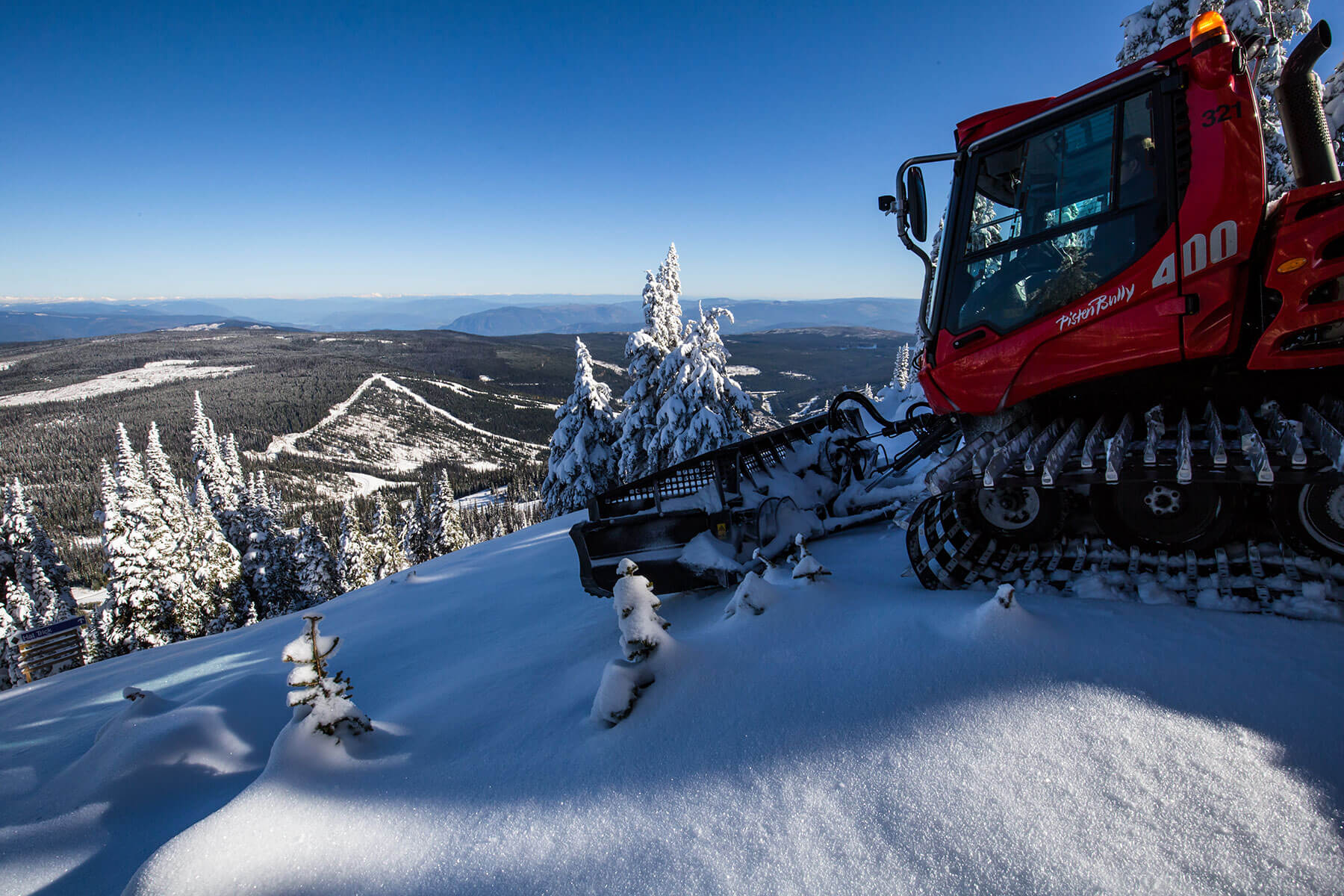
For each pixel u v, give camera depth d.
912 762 2.43
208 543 41.81
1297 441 3.01
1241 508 3.48
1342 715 2.35
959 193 4.20
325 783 3.03
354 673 6.14
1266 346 3.26
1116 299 3.56
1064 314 3.73
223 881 2.39
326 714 3.30
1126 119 3.54
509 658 5.27
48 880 2.86
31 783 4.12
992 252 4.03
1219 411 3.73
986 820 2.11
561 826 2.51
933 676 2.92
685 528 5.45
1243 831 1.93
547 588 8.34
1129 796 2.12
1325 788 2.04
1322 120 4.06
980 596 3.78
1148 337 3.49
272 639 8.88
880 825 2.18
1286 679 2.59
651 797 2.56
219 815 2.65
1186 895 1.77
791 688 3.07
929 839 2.08
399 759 3.33
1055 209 3.87
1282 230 3.15
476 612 7.87
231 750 3.86
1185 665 2.75
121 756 3.63
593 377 23.61
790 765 2.56
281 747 3.11
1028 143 3.95
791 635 3.56
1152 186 3.48
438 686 4.96
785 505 5.86
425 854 2.50
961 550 4.08
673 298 21.61
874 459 6.89
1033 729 2.48
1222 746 2.27
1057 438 3.89
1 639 33.84
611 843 2.36
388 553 56.00
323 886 2.40
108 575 34.91
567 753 3.05
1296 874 1.78
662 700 3.17
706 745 2.80
